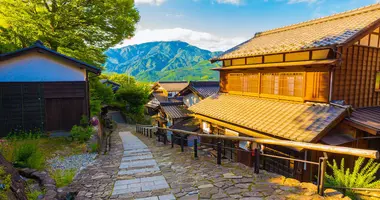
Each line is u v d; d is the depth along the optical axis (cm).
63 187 494
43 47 1078
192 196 438
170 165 699
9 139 954
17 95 1045
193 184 504
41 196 413
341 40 742
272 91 1040
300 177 751
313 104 839
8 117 1034
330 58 791
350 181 495
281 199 391
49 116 1105
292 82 934
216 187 471
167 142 1332
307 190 418
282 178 489
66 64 1154
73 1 1316
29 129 1069
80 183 560
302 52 893
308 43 852
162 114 2177
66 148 935
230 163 656
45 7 1438
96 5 1414
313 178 739
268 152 885
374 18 833
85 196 473
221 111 1105
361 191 490
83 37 1492
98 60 1727
